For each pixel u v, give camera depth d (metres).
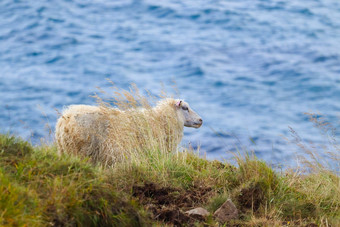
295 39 135.38
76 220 19.41
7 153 22.17
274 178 27.45
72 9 163.75
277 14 155.25
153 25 152.25
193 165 31.34
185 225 22.95
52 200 19.39
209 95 105.12
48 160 22.50
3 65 123.56
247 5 164.50
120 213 20.94
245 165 28.48
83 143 30.81
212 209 24.72
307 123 87.19
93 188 21.14
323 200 26.75
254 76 115.06
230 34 142.50
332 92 104.38
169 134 32.84
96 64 124.44
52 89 108.62
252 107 97.69
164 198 25.27
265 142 73.25
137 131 31.28
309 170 31.09
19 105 97.94
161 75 117.38
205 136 75.06
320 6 161.25
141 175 26.69
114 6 167.38
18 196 18.66
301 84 109.19
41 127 81.12
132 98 32.00
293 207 25.38
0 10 160.38
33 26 148.12
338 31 140.50
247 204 25.64
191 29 148.00
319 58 122.25
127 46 136.12
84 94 106.19
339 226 23.70
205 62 123.81
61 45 136.62
